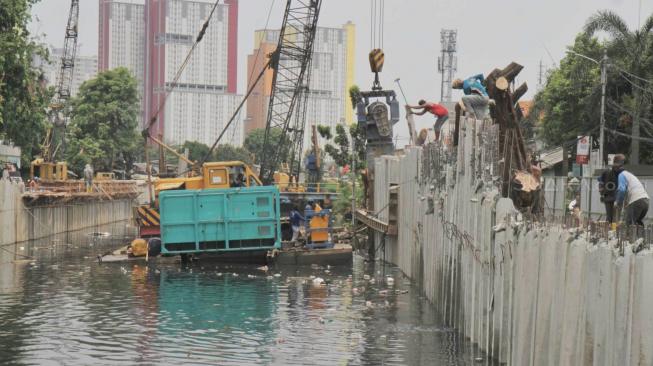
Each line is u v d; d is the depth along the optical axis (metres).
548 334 17.08
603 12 56.00
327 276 42.47
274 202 45.72
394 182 48.81
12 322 29.42
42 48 70.62
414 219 40.16
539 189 23.16
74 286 38.44
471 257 25.03
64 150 119.25
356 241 58.03
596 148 62.53
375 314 31.05
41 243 65.94
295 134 78.06
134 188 109.44
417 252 38.72
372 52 57.72
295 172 87.62
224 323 29.30
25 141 80.12
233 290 37.28
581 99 62.09
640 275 12.59
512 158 23.84
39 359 23.95
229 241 45.66
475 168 24.58
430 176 35.00
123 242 67.50
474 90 27.77
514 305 19.67
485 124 23.47
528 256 18.50
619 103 59.69
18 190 65.06
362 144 80.31
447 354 23.89
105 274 42.88
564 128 65.75
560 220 18.14
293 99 76.62
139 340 26.44
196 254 46.69
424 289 36.16
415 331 27.64
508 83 24.42
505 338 20.66
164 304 33.31
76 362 23.59
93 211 90.06
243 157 167.12
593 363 14.43
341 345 25.56
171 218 45.53
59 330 27.98
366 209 58.19
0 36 65.88
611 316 13.64
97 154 133.00
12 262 49.19
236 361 23.62
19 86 68.44
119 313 31.28
